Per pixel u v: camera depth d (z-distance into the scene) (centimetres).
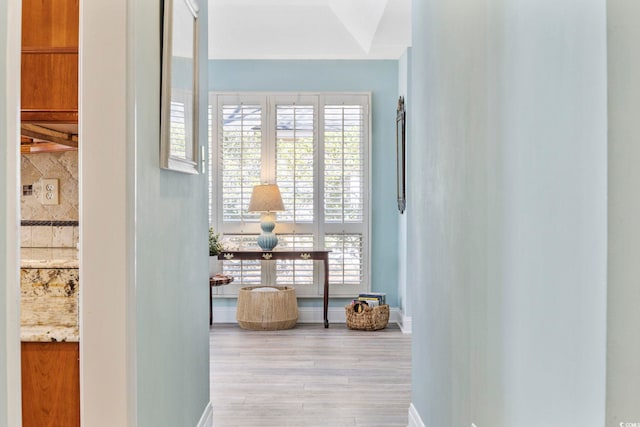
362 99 612
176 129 237
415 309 315
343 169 610
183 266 260
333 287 613
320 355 477
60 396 195
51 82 188
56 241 290
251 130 611
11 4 102
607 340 116
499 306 178
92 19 180
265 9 579
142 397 194
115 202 180
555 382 139
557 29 136
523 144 158
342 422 330
